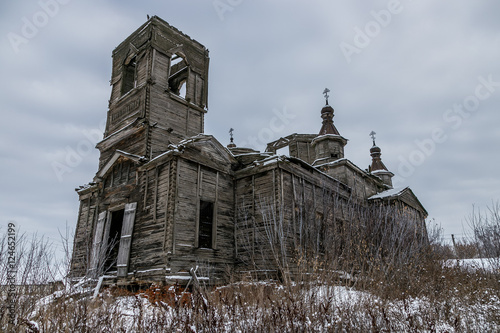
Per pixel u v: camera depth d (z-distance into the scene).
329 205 16.06
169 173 14.95
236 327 5.89
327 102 28.98
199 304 6.11
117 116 20.42
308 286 7.51
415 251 12.98
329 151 26.50
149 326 6.25
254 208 16.11
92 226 18.41
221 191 16.61
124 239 15.55
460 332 7.30
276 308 6.42
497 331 7.65
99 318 6.50
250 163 18.30
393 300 8.87
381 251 11.96
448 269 13.07
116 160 18.36
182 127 19.61
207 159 16.27
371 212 16.16
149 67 18.89
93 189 19.48
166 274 13.15
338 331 5.93
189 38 21.58
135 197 16.45
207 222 15.71
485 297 10.16
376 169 32.38
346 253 10.78
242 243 15.98
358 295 8.02
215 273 14.77
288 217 15.38
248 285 8.14
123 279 14.84
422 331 7.18
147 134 17.55
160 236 14.19
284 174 16.12
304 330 5.53
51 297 7.09
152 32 19.50
